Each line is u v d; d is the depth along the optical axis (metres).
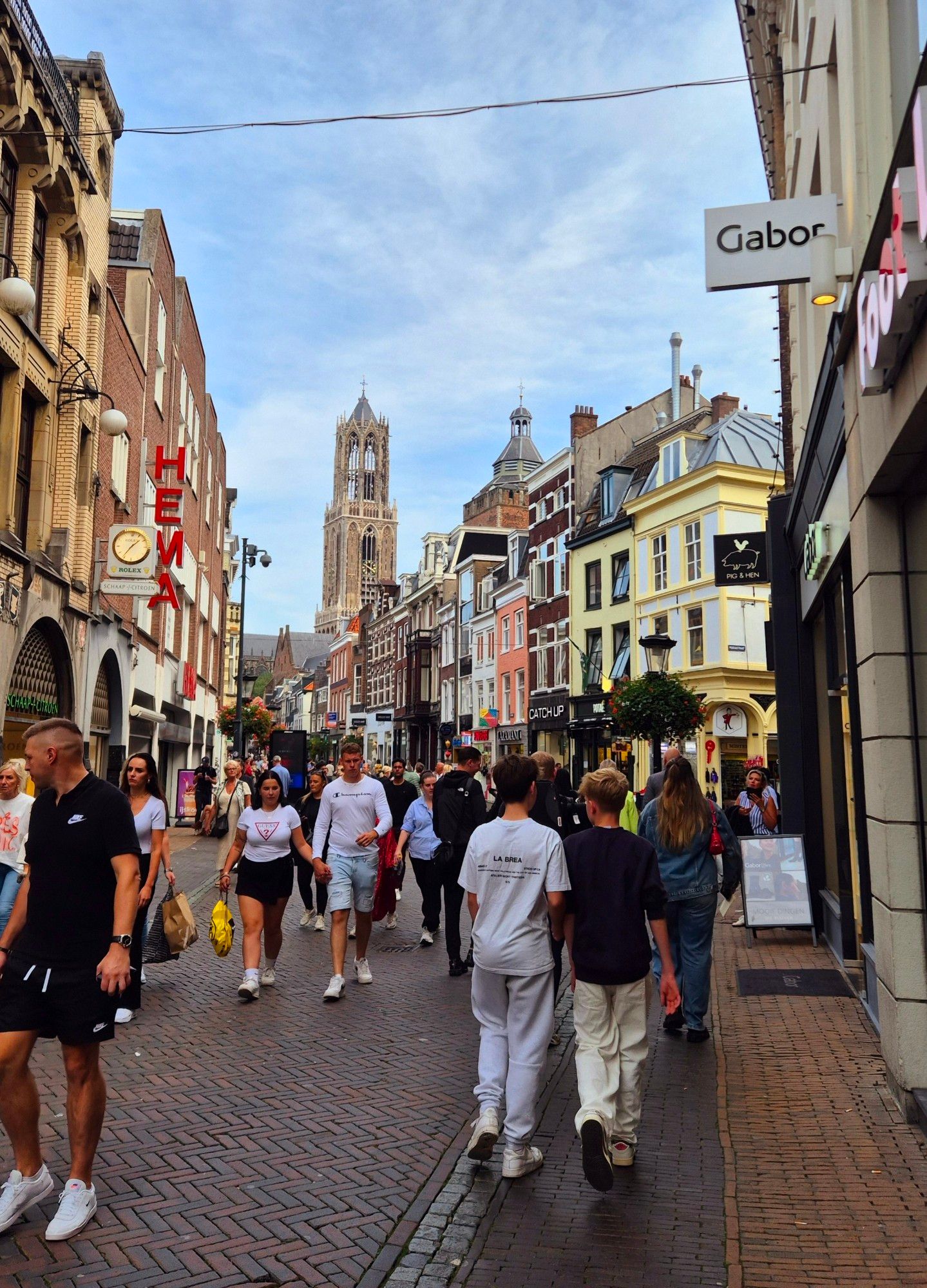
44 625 15.94
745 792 11.95
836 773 9.66
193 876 17.03
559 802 8.95
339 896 8.50
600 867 4.84
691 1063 6.49
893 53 5.93
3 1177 4.43
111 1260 3.78
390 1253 3.89
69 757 4.22
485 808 9.51
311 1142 5.04
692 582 30.20
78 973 4.08
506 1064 4.85
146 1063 6.36
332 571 157.00
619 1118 4.78
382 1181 4.59
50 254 16.28
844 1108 5.59
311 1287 3.62
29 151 14.56
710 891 7.07
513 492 59.03
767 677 29.25
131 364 22.92
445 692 55.50
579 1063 4.65
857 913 9.39
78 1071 4.10
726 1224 4.18
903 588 5.98
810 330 11.72
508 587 45.16
